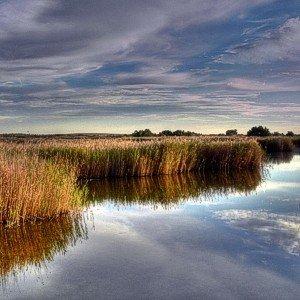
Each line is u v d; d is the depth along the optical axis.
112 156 22.28
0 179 11.69
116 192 17.42
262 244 9.34
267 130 69.50
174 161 24.03
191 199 15.55
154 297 6.75
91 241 9.90
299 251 8.80
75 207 13.03
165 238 10.06
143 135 66.12
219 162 26.27
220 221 11.66
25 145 23.08
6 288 7.18
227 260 8.40
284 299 6.60
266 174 23.42
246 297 6.70
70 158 20.94
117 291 6.99
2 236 10.38
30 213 11.88
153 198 15.92
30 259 8.68
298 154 41.00
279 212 12.70
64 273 7.84
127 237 10.21
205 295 6.79
